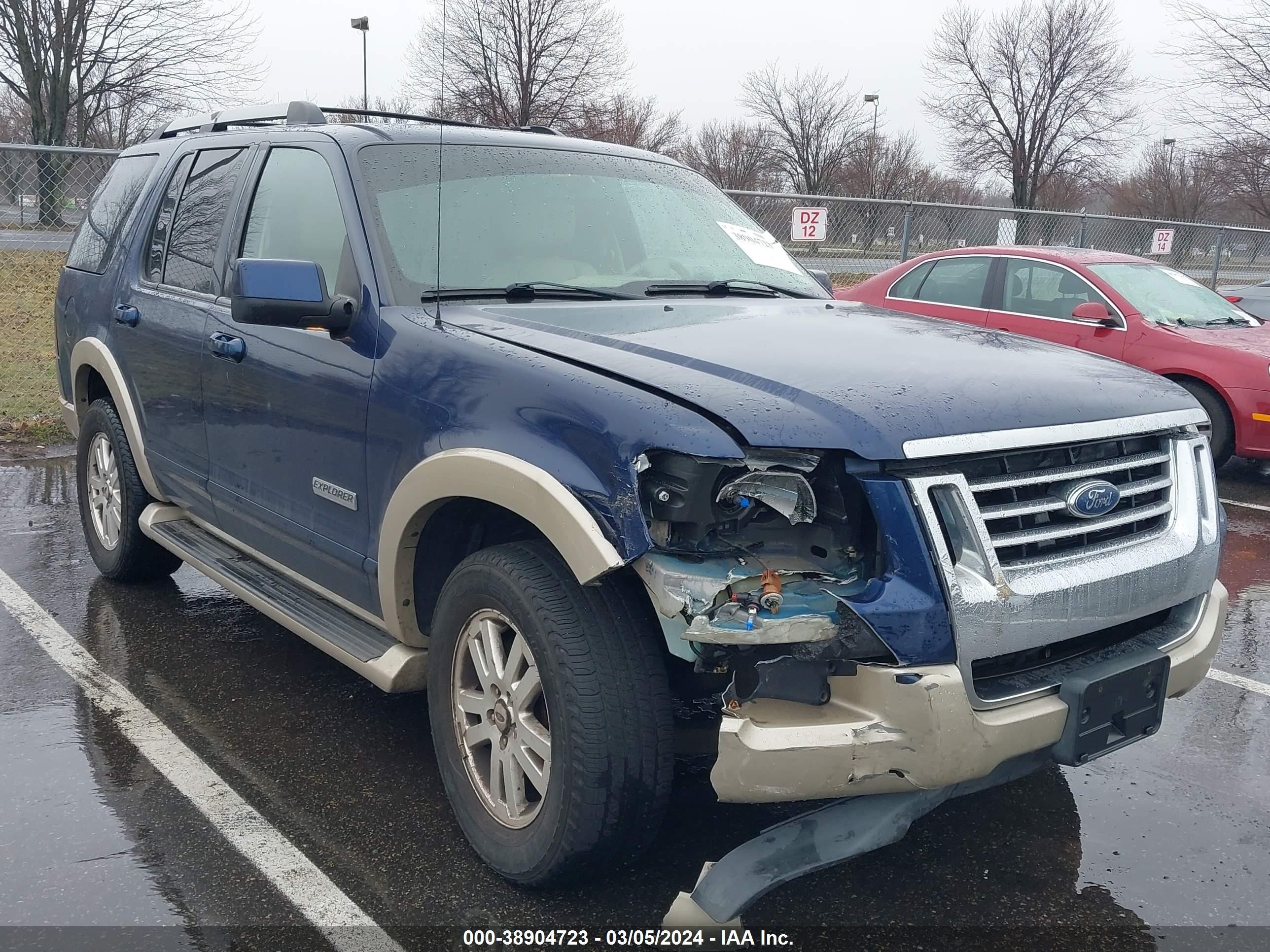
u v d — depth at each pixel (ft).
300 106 13.64
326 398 11.24
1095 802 11.52
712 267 13.32
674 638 7.93
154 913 9.16
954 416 8.36
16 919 9.03
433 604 10.71
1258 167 73.26
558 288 11.66
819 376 8.77
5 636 15.33
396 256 11.21
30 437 27.71
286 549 12.50
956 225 47.67
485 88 105.19
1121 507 9.37
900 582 7.88
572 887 9.34
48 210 38.47
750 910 9.46
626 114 123.13
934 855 10.41
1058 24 127.65
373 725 12.76
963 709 7.87
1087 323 28.76
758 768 7.75
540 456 8.67
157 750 12.05
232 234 13.58
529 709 9.25
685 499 7.98
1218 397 27.20
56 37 89.45
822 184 139.33
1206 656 9.75
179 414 14.35
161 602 16.85
